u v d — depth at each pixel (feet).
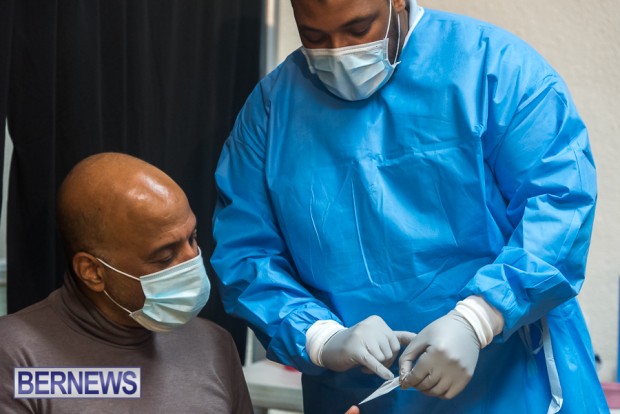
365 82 5.09
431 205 5.07
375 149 5.18
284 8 8.25
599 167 7.59
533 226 4.79
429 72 5.16
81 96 5.80
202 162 7.34
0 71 5.08
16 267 5.63
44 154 5.55
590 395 5.28
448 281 5.08
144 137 6.47
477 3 7.71
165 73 6.78
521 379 5.17
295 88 5.53
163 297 4.85
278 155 5.46
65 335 4.91
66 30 5.71
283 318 5.12
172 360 5.16
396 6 5.15
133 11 6.32
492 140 5.03
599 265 7.66
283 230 5.41
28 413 4.72
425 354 4.58
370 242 5.14
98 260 4.80
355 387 5.36
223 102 7.63
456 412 5.16
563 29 7.55
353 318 5.26
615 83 7.49
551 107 5.00
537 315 4.83
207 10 7.31
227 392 5.26
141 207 4.72
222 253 5.51
